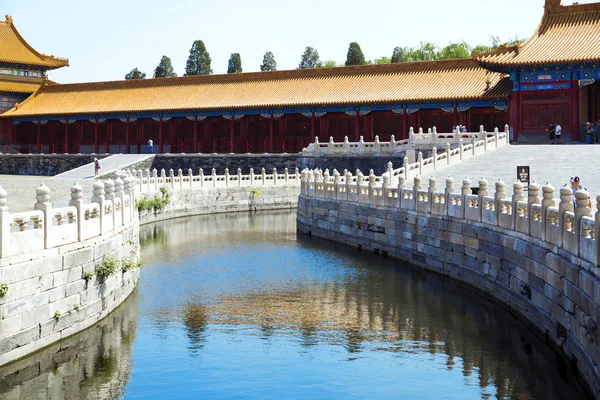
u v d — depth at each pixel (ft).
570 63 215.72
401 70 283.79
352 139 289.12
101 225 84.58
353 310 93.30
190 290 104.37
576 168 152.97
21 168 334.03
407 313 91.45
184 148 328.90
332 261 129.08
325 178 162.91
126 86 346.13
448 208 112.68
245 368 70.90
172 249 144.66
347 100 274.16
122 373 69.05
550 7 242.58
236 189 229.86
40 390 64.69
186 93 322.75
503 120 261.65
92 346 76.84
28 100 364.79
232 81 319.88
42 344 69.77
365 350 76.59
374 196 140.05
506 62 219.20
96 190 84.94
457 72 270.46
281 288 106.32
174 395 63.87
